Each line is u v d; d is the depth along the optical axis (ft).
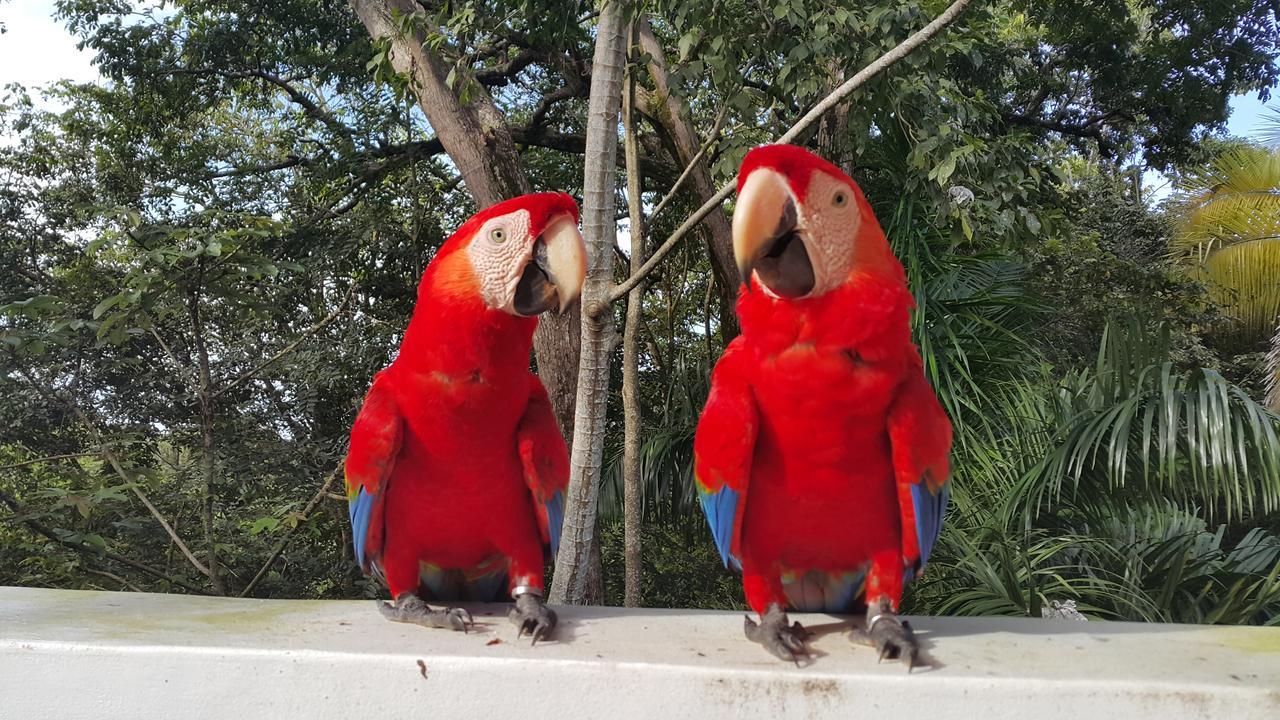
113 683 2.31
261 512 8.27
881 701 2.06
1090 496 5.80
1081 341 10.99
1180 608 5.52
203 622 2.61
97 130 12.41
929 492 2.23
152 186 12.46
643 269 4.33
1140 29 17.28
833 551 2.37
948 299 6.91
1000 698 2.02
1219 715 1.95
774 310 2.12
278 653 2.27
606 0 4.42
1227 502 5.25
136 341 8.45
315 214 12.12
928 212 6.88
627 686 2.16
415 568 2.62
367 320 10.84
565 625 2.59
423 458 2.43
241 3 12.21
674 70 4.54
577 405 4.55
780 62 4.87
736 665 2.15
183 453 8.87
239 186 12.75
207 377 7.43
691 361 10.07
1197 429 5.19
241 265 6.35
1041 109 16.33
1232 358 16.61
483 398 2.34
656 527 9.95
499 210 2.32
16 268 9.80
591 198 4.44
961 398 6.63
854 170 7.47
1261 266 15.44
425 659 2.22
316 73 12.78
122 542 7.93
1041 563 5.86
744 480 2.26
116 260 9.45
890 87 4.74
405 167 12.22
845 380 2.09
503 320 2.30
